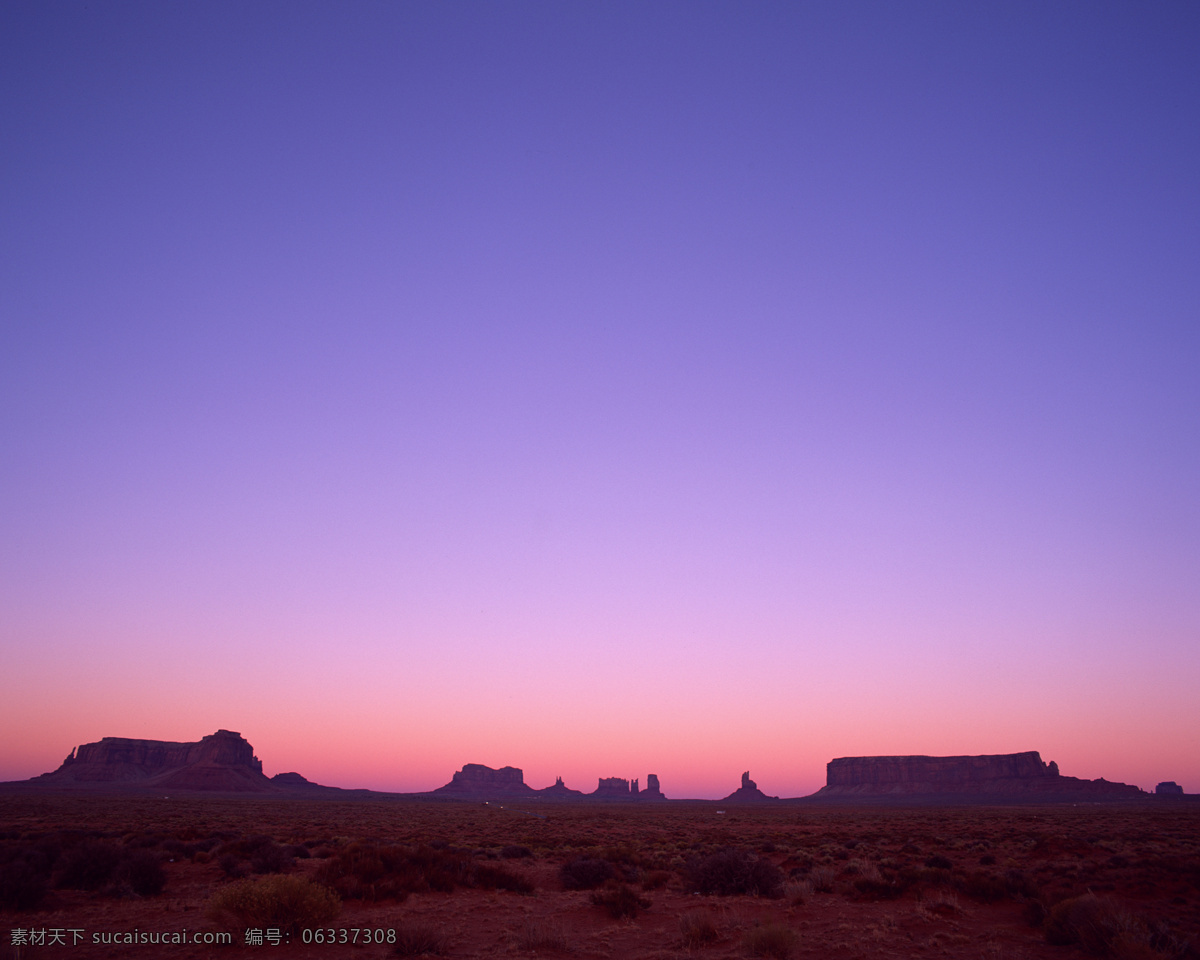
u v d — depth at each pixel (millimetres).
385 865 23766
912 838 46344
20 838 36688
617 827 65625
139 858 22734
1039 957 14930
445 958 14883
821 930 18031
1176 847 39469
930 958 15125
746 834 54625
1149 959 13820
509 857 34344
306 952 14953
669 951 15953
